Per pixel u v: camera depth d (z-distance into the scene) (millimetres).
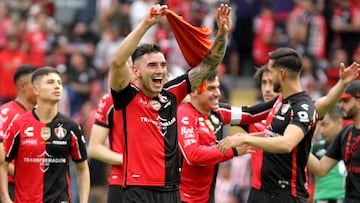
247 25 30891
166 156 13555
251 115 15562
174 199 13664
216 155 14797
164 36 29531
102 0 32719
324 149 17719
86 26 32844
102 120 16203
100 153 16047
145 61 13359
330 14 31484
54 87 15312
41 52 30969
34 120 15391
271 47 30234
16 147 15359
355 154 15547
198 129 15273
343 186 17828
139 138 13492
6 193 15352
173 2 31125
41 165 15336
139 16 31141
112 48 30703
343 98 15609
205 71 13789
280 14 30828
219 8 13469
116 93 13430
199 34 13594
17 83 17000
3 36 32031
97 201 24359
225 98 28000
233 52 30531
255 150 14891
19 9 33062
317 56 30359
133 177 13469
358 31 31438
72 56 30375
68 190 15570
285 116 14445
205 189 15391
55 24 33156
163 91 13703
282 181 14570
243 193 24719
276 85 14609
